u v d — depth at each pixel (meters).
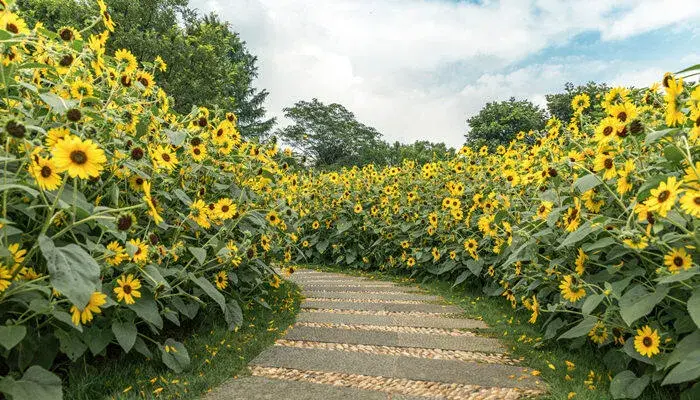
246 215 4.27
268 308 4.65
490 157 7.48
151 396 2.42
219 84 20.14
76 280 1.89
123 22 16.94
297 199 9.30
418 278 7.37
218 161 4.35
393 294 5.95
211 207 3.80
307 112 48.97
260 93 37.31
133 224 2.66
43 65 2.56
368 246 8.75
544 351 3.45
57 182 2.04
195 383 2.66
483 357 3.37
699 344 2.13
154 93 3.68
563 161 3.53
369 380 2.85
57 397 2.00
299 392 2.63
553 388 2.70
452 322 4.42
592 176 2.97
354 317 4.59
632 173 2.67
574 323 3.55
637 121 2.71
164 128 3.79
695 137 2.22
